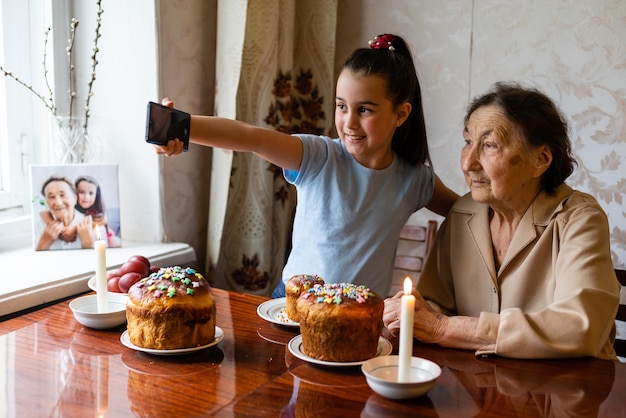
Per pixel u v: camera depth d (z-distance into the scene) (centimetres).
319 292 106
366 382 98
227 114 199
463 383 98
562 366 106
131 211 205
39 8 195
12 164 192
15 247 185
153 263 180
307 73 227
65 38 200
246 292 212
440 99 222
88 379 97
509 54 210
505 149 119
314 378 99
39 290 143
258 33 200
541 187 128
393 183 152
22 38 192
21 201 195
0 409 87
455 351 112
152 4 189
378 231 149
